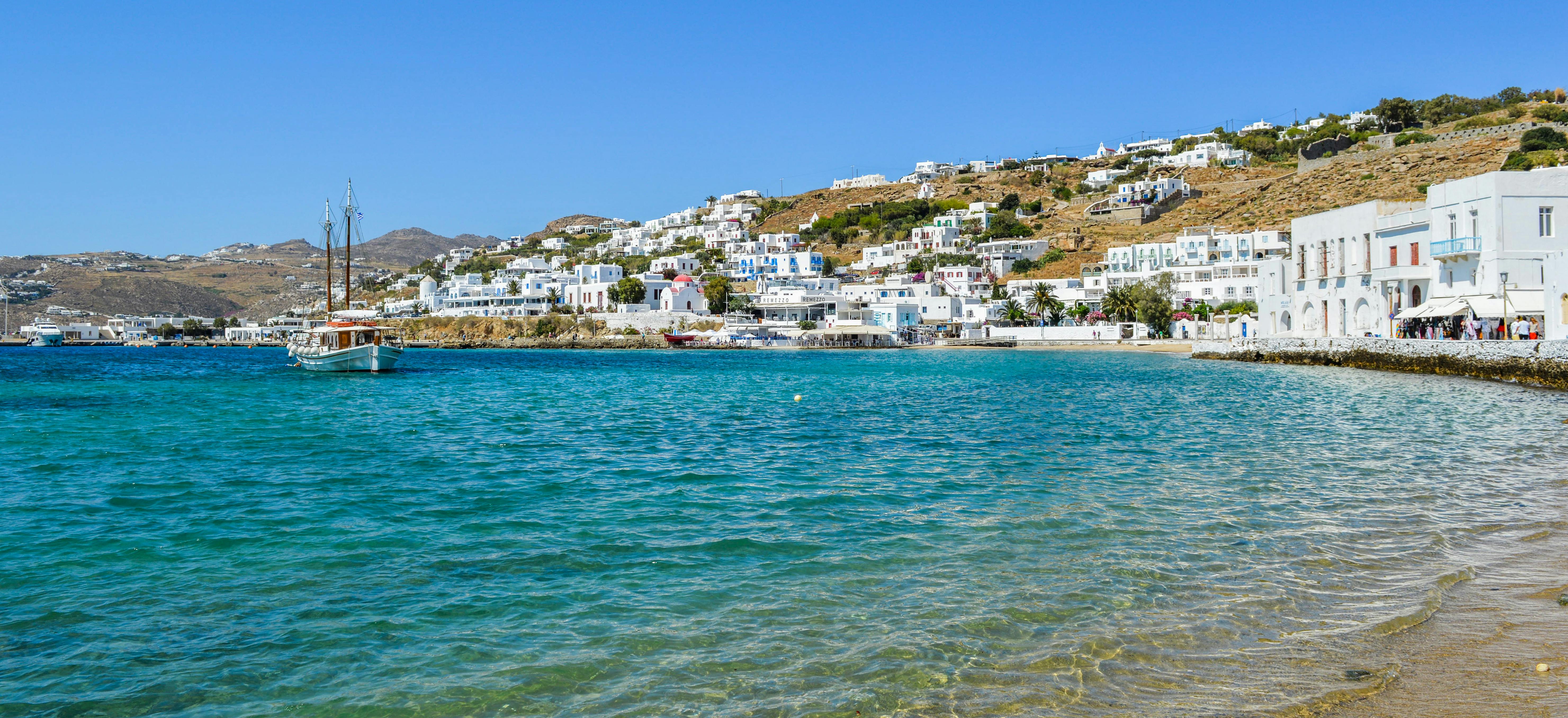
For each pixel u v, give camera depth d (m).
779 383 73.81
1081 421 40.22
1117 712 10.45
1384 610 13.52
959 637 12.88
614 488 24.73
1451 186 74.12
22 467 28.80
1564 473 24.92
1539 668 11.22
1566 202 69.50
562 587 15.60
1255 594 14.42
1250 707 10.48
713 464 28.86
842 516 20.75
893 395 58.41
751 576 16.11
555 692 11.45
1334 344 79.81
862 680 11.52
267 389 69.25
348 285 113.88
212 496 23.73
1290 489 23.23
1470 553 16.50
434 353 170.12
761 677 11.70
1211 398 51.47
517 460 30.02
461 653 12.70
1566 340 53.94
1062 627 13.16
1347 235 88.06
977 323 186.75
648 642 12.96
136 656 12.70
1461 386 56.28
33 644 13.15
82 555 17.83
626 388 68.94
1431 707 10.32
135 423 42.38
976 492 23.47
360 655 12.68
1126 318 164.75
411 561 17.33
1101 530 18.88
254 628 13.75
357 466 28.69
